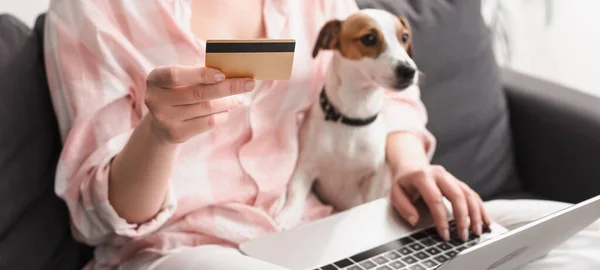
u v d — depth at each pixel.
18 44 0.94
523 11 2.00
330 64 1.01
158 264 0.88
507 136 1.36
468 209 0.98
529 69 2.08
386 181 1.07
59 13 0.94
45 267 0.96
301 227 0.96
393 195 1.01
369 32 0.94
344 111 1.01
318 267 0.88
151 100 0.76
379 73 0.94
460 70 1.28
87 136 0.92
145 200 0.90
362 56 0.95
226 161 1.01
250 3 1.05
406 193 1.02
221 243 0.98
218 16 1.02
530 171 1.37
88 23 0.92
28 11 1.22
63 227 1.00
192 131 0.79
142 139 0.85
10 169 0.90
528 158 1.37
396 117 1.13
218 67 0.71
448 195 0.98
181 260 0.87
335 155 1.04
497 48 1.99
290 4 1.06
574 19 2.02
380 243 0.93
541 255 0.88
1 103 0.89
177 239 0.96
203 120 0.79
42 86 0.97
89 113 0.91
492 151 1.33
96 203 0.91
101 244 0.99
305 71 1.05
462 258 0.70
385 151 1.10
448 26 1.27
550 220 0.77
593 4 2.00
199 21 1.01
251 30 1.05
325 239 0.93
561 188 1.32
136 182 0.88
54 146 0.99
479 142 1.31
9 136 0.90
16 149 0.91
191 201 0.96
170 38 0.96
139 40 0.95
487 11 1.96
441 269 0.70
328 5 1.11
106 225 0.94
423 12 1.25
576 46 2.05
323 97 1.03
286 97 1.04
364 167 1.05
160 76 0.74
